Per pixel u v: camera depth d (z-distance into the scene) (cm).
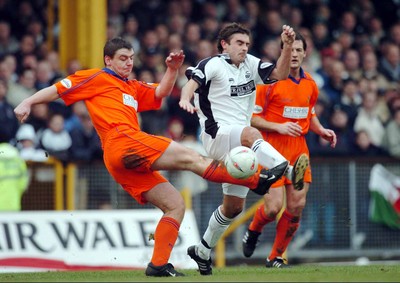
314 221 4925
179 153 2609
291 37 2803
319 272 2906
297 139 3428
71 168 4619
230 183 2614
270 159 2630
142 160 2617
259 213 3444
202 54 5522
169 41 5553
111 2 5919
